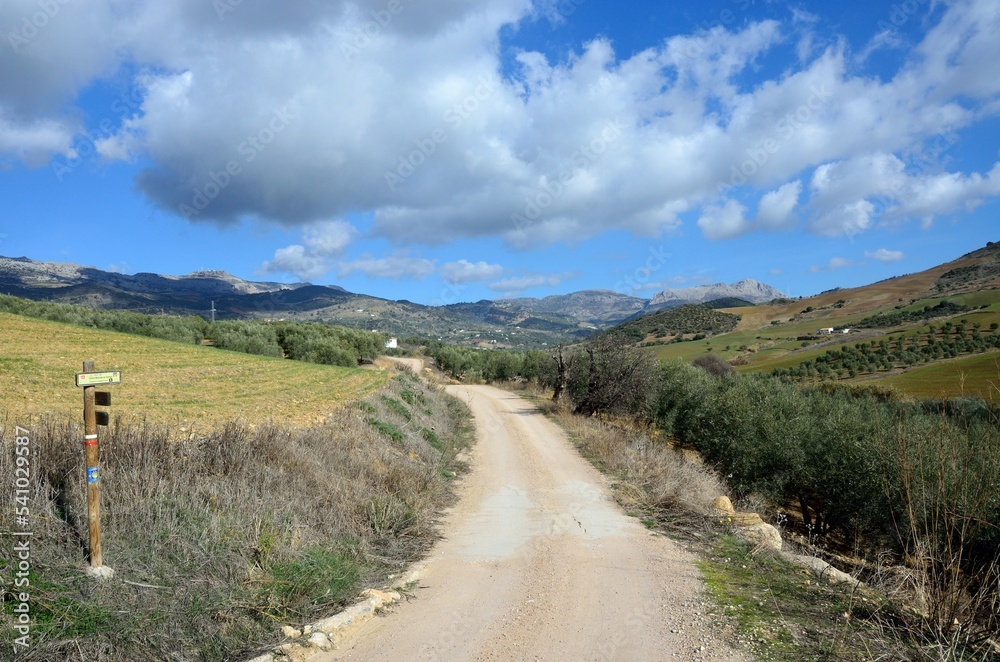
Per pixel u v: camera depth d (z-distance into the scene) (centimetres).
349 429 1259
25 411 1020
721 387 2808
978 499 529
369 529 838
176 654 455
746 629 523
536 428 2286
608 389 2722
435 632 532
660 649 489
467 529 938
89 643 430
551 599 619
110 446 706
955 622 499
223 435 879
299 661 468
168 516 619
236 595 552
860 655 467
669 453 1884
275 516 696
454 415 2547
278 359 2919
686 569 724
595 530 928
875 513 1648
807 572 718
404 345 7475
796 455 1970
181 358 2188
